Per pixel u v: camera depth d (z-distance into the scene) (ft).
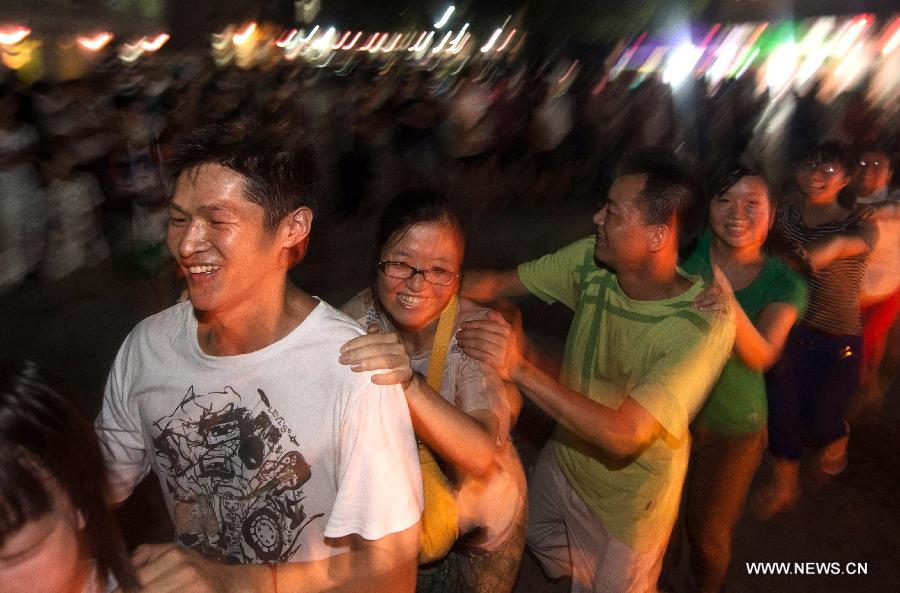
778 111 40.75
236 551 5.14
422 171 34.91
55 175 24.00
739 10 50.62
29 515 3.24
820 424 13.30
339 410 4.81
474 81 38.58
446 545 6.88
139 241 24.16
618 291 8.27
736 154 9.57
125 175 24.54
